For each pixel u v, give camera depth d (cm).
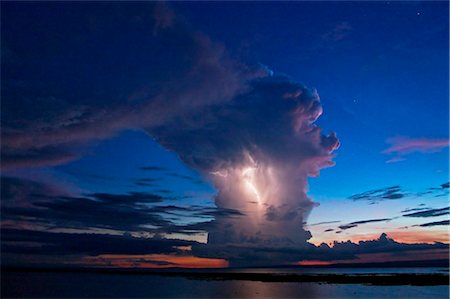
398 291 4962
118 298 5041
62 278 9625
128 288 6297
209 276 9250
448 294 4688
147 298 4903
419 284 5656
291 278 7512
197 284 6525
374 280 6488
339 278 7244
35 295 5506
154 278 9225
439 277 6969
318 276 8206
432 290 5022
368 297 4491
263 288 5562
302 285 5934
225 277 8406
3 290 6150
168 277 9481
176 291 5541
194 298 4806
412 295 4566
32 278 9638
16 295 5547
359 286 5584
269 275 9056
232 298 4669
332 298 4409
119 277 10175
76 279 9138
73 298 5075
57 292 5778
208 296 4988
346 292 4894
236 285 6203
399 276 7531
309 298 4525
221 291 5381
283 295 4828
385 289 5188
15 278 9525
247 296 4775
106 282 7844
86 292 5731
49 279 9231
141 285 6850
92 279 9131
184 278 8725
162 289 5881
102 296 5275
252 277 8144
